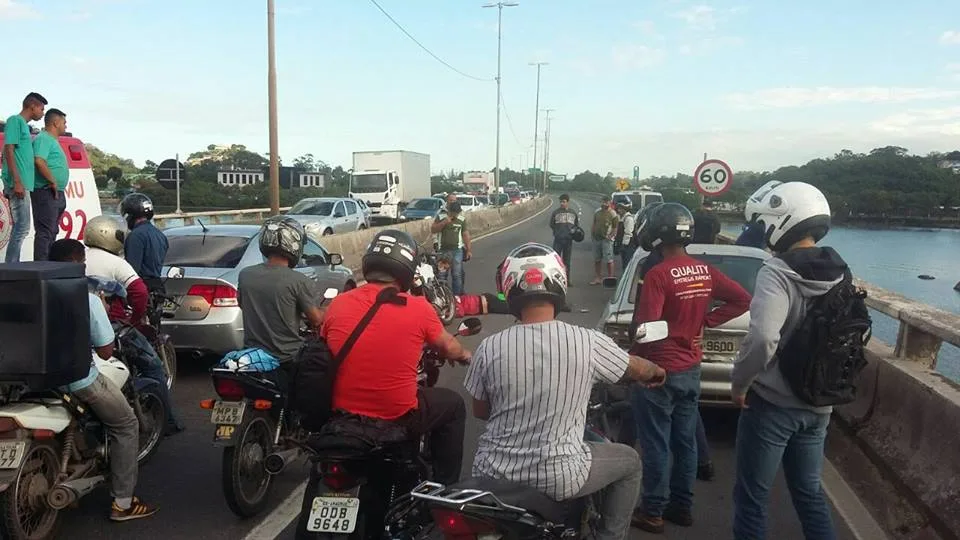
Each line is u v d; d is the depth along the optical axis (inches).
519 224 1734.7
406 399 149.9
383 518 145.3
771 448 145.7
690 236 179.8
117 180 1108.5
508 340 120.4
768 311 137.2
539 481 116.0
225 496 185.0
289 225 205.2
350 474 138.9
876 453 220.8
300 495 208.5
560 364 117.4
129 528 186.7
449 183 4146.2
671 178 2416.3
